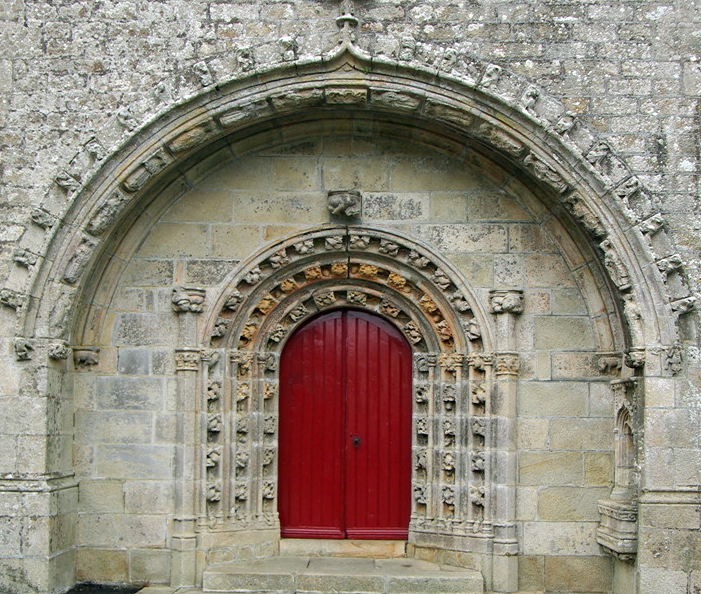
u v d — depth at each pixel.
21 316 9.04
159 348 9.89
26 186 9.22
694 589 8.55
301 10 9.25
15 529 8.92
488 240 9.92
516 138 9.13
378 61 9.04
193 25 9.27
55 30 9.34
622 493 9.30
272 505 10.24
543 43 9.16
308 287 10.33
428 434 10.09
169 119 9.19
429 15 9.23
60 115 9.27
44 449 9.01
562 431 9.70
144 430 9.82
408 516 10.34
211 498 9.74
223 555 9.71
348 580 9.32
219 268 9.98
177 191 9.97
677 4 9.13
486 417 9.71
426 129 9.73
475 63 9.14
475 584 9.27
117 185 9.21
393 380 10.41
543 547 9.59
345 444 10.39
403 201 10.00
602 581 9.52
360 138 10.02
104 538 9.72
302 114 9.66
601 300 9.66
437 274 9.91
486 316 9.80
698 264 8.88
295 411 10.43
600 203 9.00
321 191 10.04
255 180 10.05
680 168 8.98
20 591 8.88
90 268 9.46
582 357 9.75
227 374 10.01
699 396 8.73
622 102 9.07
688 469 8.68
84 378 9.83
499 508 9.59
